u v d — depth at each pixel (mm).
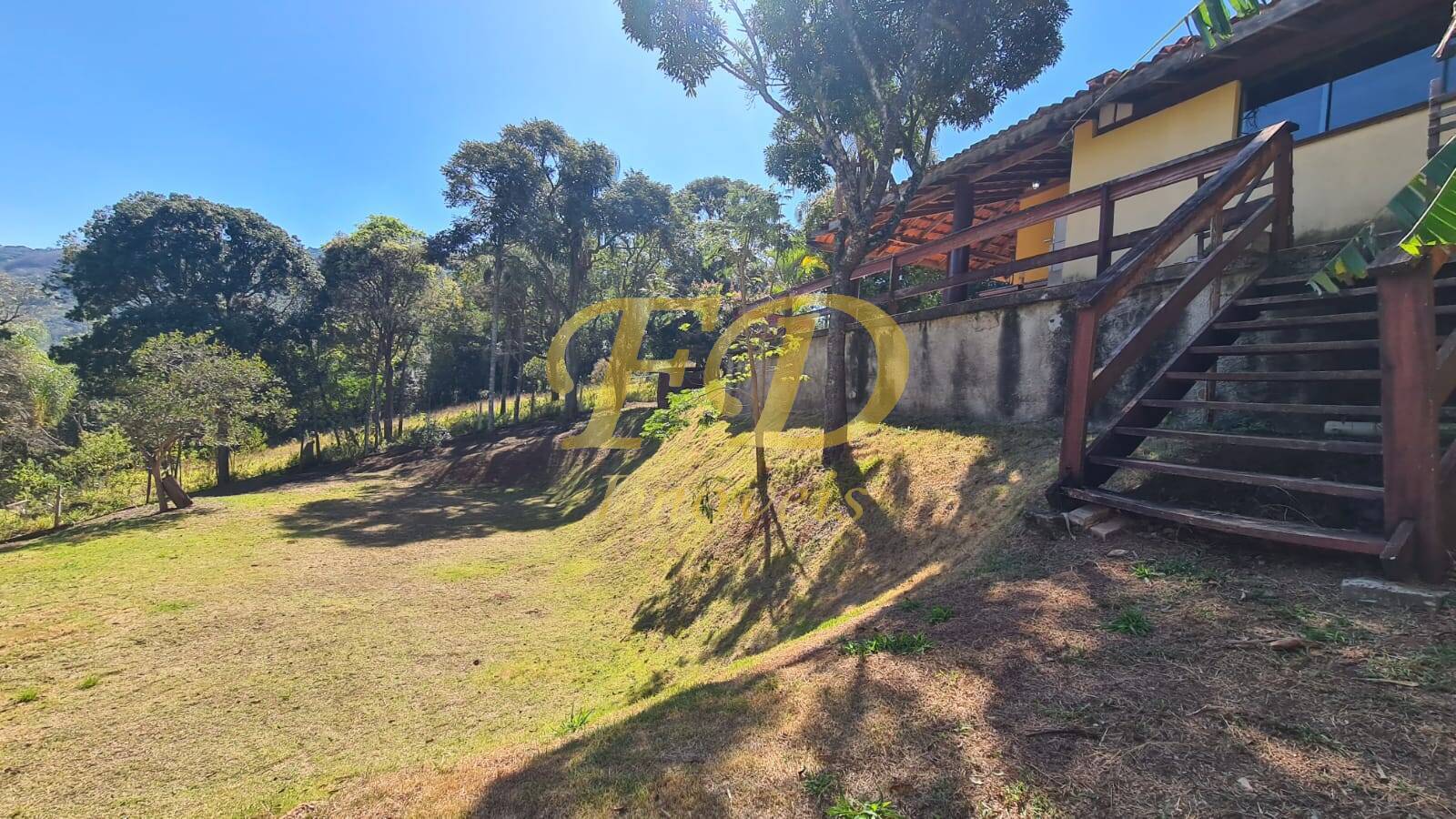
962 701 2166
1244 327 3719
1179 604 2545
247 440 17172
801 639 3750
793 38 7535
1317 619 2252
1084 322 3574
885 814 1685
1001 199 11016
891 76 7895
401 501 17469
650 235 25438
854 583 5059
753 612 5754
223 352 17484
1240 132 6152
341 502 17203
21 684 5797
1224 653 2143
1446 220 1882
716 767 2098
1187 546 3055
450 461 22734
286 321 27609
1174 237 3625
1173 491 3529
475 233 25078
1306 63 5703
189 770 4387
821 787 1862
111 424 15312
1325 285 2574
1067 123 7430
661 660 5789
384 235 26469
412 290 26625
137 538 12203
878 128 8734
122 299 26047
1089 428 5367
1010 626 2660
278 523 13914
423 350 34500
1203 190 3791
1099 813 1541
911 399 7750
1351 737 1654
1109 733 1835
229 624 7309
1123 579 2883
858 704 2309
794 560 6141
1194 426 4328
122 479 17203
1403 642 2029
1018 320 6230
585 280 26297
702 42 7531
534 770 2426
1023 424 6035
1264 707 1829
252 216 28234
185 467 24281
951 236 6953
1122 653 2262
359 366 29703
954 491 5273
